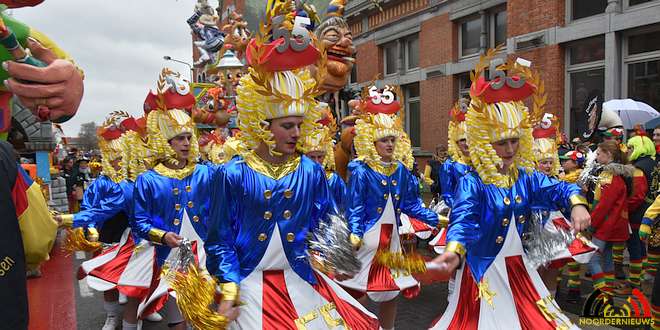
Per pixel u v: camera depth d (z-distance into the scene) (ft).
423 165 46.52
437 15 44.16
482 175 10.09
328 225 8.93
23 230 7.12
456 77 43.19
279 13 14.40
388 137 14.56
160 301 12.87
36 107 9.76
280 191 8.52
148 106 14.62
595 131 25.73
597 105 26.35
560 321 9.81
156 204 13.93
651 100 28.89
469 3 40.60
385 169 14.79
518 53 35.50
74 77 9.94
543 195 10.52
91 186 18.20
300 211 8.68
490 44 39.68
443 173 19.11
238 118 8.68
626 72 29.99
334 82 18.38
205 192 14.69
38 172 32.91
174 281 8.71
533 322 9.72
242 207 8.47
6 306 6.54
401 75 49.78
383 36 51.55
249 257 8.49
